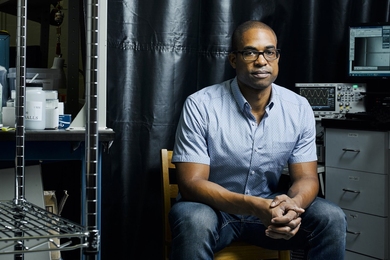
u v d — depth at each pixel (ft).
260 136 6.72
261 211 5.86
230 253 6.64
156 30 8.33
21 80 4.48
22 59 4.47
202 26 8.71
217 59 8.73
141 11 8.27
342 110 9.07
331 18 9.49
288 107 6.89
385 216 8.06
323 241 6.21
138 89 8.32
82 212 6.61
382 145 7.98
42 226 3.72
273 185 7.12
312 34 9.41
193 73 8.59
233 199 6.06
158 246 8.52
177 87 8.45
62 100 8.23
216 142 6.68
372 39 8.99
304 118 6.95
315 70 9.48
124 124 8.28
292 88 9.41
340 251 6.21
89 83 3.62
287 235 5.81
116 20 8.18
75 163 8.75
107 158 8.23
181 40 8.45
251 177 6.83
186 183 6.44
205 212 6.05
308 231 6.36
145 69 8.33
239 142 6.68
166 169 7.45
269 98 6.80
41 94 6.56
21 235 4.07
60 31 9.16
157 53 8.35
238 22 8.86
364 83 9.14
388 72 8.93
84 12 6.95
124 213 8.35
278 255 6.83
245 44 6.50
